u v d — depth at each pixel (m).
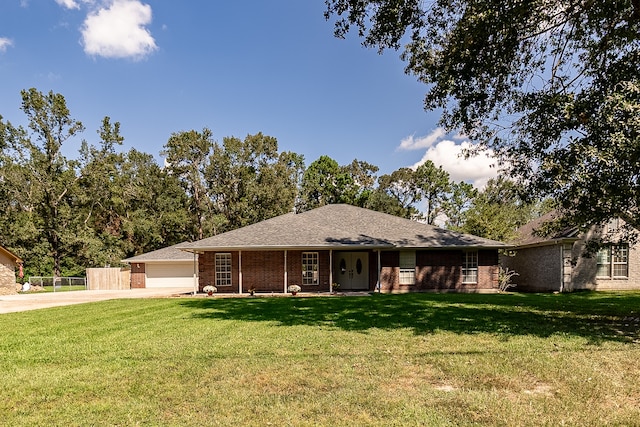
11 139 30.66
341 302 13.80
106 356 6.28
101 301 15.94
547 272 20.14
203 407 4.03
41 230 31.84
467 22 6.92
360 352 6.16
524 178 7.88
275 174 38.50
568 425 3.51
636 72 6.95
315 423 3.60
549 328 8.06
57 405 4.17
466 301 13.69
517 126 8.39
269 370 5.27
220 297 16.92
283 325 8.88
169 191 41.84
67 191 33.03
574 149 6.60
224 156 37.56
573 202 7.43
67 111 31.62
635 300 13.73
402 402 4.05
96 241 33.59
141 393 4.49
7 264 24.05
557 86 8.38
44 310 13.09
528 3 6.45
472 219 24.70
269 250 19.39
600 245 9.41
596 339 6.91
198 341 7.23
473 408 3.89
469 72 7.68
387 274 18.83
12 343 7.48
